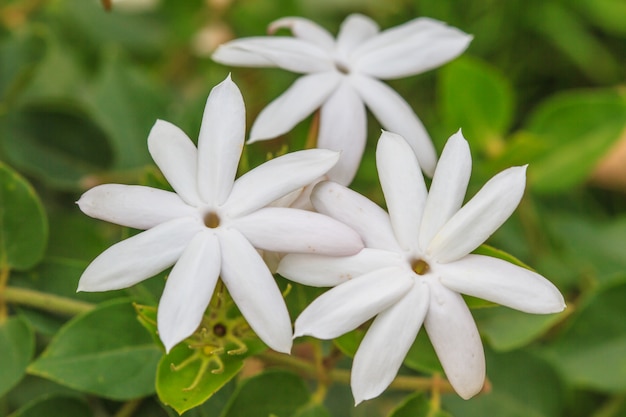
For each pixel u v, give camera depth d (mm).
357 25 288
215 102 250
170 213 248
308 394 277
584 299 317
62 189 324
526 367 307
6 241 283
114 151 324
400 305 246
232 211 248
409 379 275
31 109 320
